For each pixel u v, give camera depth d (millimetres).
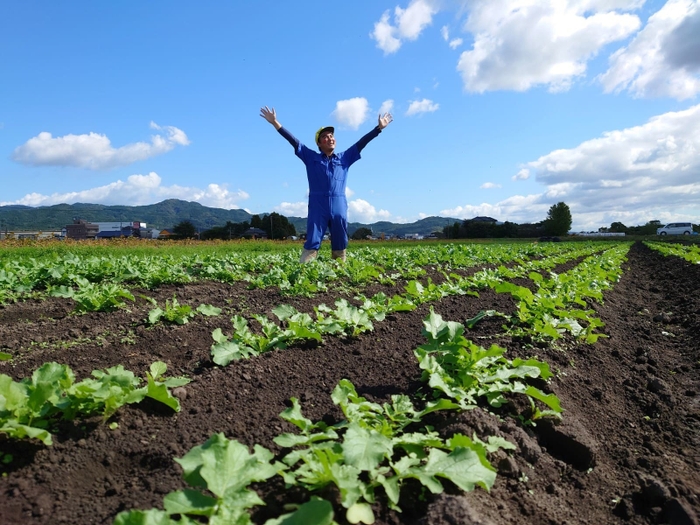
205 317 5754
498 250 20031
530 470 2645
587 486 2738
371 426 2512
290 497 2027
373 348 4324
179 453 2402
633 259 22469
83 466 2283
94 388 2592
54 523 1865
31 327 5223
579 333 4875
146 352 4371
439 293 6848
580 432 3039
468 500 2064
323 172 9711
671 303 8789
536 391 2990
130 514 1553
